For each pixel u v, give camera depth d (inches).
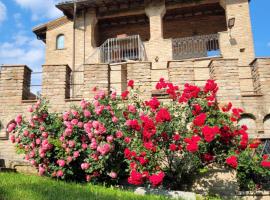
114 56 645.9
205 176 293.3
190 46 650.8
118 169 273.1
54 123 280.1
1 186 215.6
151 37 676.1
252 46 630.5
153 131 254.4
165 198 230.8
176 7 698.2
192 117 279.4
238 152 277.9
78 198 201.3
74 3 689.0
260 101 359.9
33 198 191.6
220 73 366.6
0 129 366.3
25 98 380.8
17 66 382.6
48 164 272.5
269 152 322.7
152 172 252.5
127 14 716.0
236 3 659.4
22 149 280.8
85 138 275.4
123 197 217.6
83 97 374.3
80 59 705.0
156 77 580.1
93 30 723.4
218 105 308.2
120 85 524.1
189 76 374.6
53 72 382.0
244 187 295.9
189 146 244.4
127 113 279.7
